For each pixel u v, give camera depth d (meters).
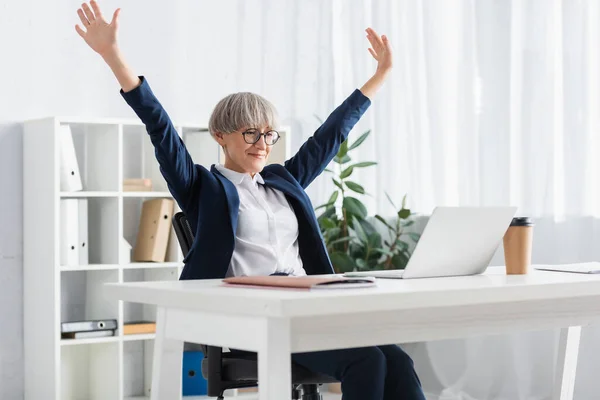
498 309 2.25
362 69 5.63
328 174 5.70
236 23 5.43
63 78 4.95
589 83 4.66
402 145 5.60
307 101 5.62
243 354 2.80
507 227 2.49
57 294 4.51
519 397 4.94
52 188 4.52
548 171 4.86
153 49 5.19
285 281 2.06
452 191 5.37
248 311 1.85
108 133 4.80
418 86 5.52
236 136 2.93
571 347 3.27
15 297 4.79
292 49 5.59
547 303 2.34
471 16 5.26
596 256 4.62
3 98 4.79
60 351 4.78
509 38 5.05
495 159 5.11
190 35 5.29
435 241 2.34
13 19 4.82
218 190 2.82
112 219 4.78
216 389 2.69
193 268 2.78
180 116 5.25
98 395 4.82
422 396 2.47
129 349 5.10
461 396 5.20
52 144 4.52
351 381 2.38
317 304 1.82
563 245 4.76
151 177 5.08
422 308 2.11
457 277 2.42
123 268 4.73
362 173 5.70
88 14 2.58
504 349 5.02
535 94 4.92
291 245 2.95
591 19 4.65
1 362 4.75
